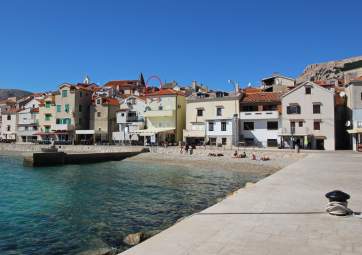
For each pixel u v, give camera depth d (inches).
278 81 3597.4
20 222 732.7
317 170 959.0
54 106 3846.0
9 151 3344.0
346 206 415.5
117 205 923.4
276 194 557.9
